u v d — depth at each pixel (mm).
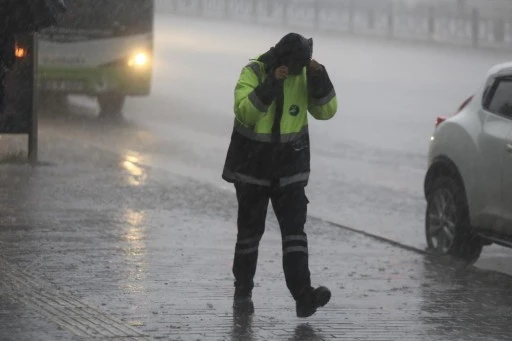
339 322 17125
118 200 28672
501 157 21953
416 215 30156
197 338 15750
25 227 24359
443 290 20047
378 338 16203
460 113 24047
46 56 50562
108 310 17172
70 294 18172
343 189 34719
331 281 20391
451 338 16422
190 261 21422
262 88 16156
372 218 29344
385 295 19344
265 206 17391
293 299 18500
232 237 24297
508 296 19750
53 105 54875
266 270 20953
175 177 33375
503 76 23266
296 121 16953
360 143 46781
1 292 18094
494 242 22297
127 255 21766
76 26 50875
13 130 33938
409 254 23750
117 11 51406
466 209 23109
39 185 30484
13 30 20094
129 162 36281
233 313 17375
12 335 15359
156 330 16078
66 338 15320
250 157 16969
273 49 16828
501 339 16484
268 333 16250
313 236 25500
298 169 16984
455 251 23531
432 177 24469
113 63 51469
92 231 24234
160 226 25281
